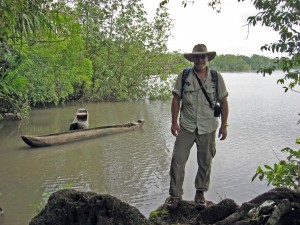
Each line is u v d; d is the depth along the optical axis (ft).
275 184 11.27
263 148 32.24
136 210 8.89
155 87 76.13
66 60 58.59
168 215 10.78
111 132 38.45
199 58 10.24
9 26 14.64
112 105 66.28
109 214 8.78
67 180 24.43
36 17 14.62
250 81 152.76
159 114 54.60
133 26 75.92
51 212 9.07
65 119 49.70
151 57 76.23
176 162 10.79
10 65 30.40
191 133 10.62
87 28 70.33
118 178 24.79
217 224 9.11
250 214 9.60
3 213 18.94
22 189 22.66
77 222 9.00
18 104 46.83
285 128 41.63
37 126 44.29
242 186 22.79
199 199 10.92
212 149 10.81
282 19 9.64
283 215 8.57
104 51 72.69
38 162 28.66
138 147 33.42
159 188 22.88
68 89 59.82
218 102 10.67
